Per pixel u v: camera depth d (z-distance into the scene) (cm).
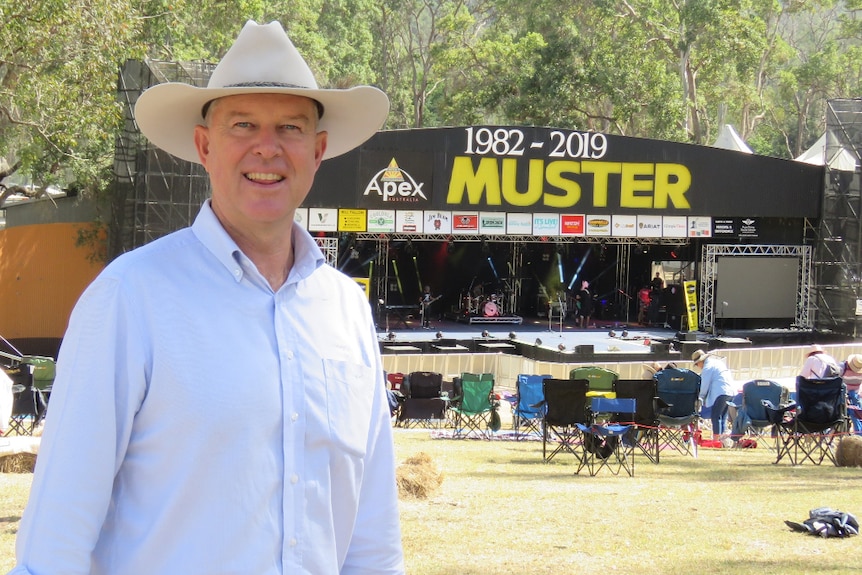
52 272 3253
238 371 188
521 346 2889
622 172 3177
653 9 4425
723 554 664
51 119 2055
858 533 741
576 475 1082
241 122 205
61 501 180
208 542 185
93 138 2147
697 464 1224
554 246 3822
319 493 197
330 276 215
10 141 2808
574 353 2677
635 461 1250
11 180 4284
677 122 4438
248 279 198
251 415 188
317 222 2967
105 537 188
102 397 183
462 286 3834
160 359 185
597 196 3162
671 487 980
